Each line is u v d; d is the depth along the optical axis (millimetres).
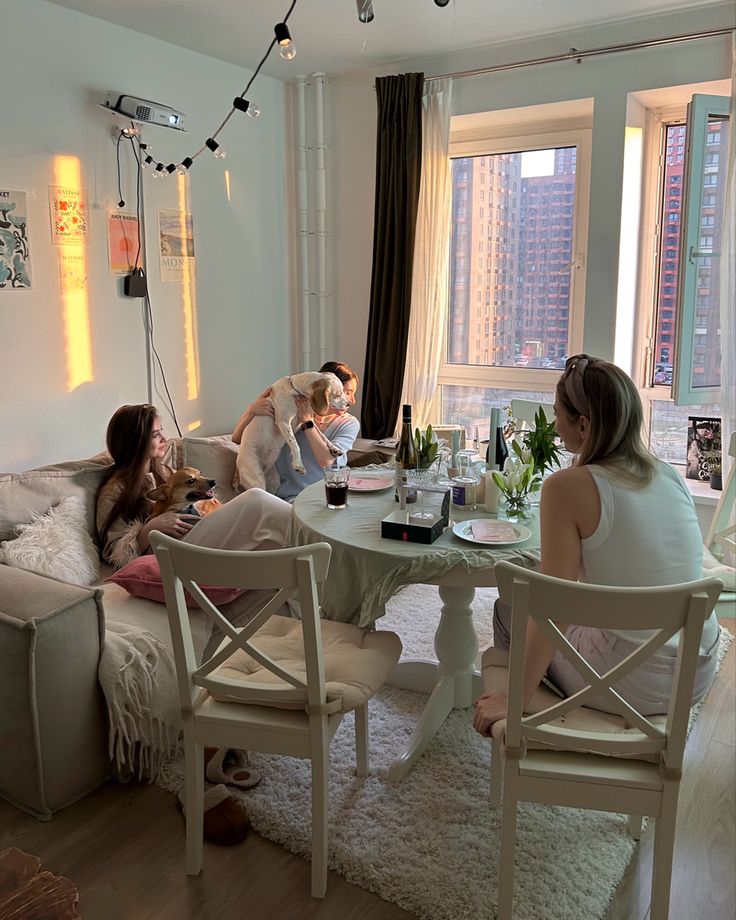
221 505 2949
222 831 1962
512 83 3775
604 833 1982
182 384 3912
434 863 1864
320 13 3252
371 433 4352
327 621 2172
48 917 1176
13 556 2494
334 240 4449
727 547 3305
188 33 3488
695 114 3332
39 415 3238
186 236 3828
